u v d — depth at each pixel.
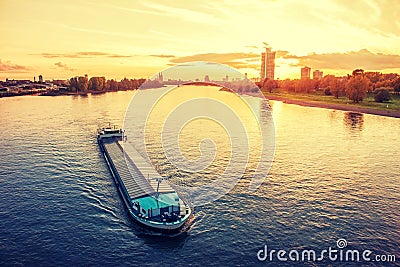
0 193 81.94
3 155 118.12
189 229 63.94
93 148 130.25
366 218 67.94
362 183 88.06
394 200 76.88
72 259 54.38
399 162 108.12
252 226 64.81
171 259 54.75
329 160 110.44
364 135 153.12
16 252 56.28
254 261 54.00
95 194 81.56
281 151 122.44
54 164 107.44
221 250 57.06
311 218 67.88
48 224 65.94
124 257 55.16
